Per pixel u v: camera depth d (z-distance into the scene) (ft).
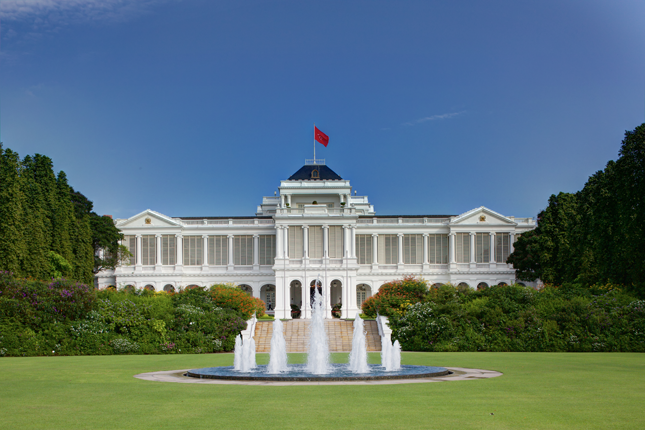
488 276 312.50
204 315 171.83
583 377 83.46
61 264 231.71
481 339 160.15
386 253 318.24
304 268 284.82
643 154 182.39
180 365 110.73
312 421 50.16
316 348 99.55
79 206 277.23
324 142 329.72
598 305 168.14
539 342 157.58
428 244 318.65
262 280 313.53
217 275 313.73
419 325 168.45
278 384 75.66
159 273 310.65
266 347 170.60
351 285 284.82
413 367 100.63
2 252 207.00
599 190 198.59
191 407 57.26
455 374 88.79
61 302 159.02
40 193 234.79
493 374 88.43
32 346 146.41
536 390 68.74
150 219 314.14
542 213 276.41
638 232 181.47
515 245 285.02
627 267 186.70
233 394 65.92
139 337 159.02
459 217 315.99
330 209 294.05
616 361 115.24
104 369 101.30
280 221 291.58
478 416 52.08
